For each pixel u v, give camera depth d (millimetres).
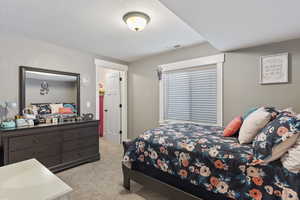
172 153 1618
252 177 1165
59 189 1007
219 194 1316
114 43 2971
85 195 1905
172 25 2250
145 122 4004
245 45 2455
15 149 2080
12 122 2238
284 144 1108
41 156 2318
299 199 1002
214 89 2941
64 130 2578
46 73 2861
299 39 2146
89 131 2928
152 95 3846
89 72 3521
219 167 1312
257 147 1228
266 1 1363
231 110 2713
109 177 2355
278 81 2279
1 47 2396
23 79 2564
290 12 1531
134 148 1970
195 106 3191
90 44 3018
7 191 974
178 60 3354
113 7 1799
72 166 2668
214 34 2064
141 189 2045
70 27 2305
